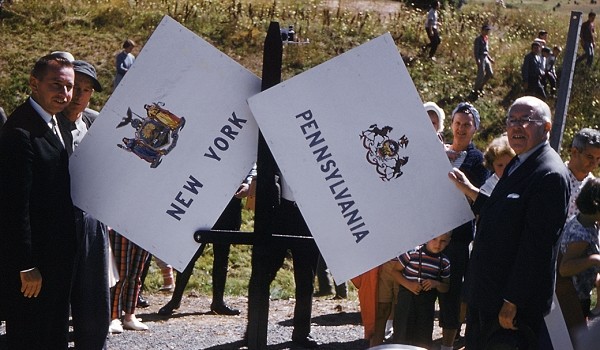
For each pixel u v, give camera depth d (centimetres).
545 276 501
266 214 525
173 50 511
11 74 2023
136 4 2386
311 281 704
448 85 2289
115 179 519
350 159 511
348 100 508
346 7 2656
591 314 581
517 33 2681
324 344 727
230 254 1216
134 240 519
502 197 516
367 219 515
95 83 592
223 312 858
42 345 541
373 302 671
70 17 2278
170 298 955
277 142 506
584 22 2530
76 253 554
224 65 513
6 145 519
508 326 505
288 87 504
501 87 2328
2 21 2220
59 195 526
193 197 519
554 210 499
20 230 518
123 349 689
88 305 590
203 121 516
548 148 517
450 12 2741
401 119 511
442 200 521
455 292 673
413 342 654
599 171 1672
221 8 2450
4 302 534
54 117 548
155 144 516
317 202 512
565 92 873
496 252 513
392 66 509
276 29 506
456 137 704
